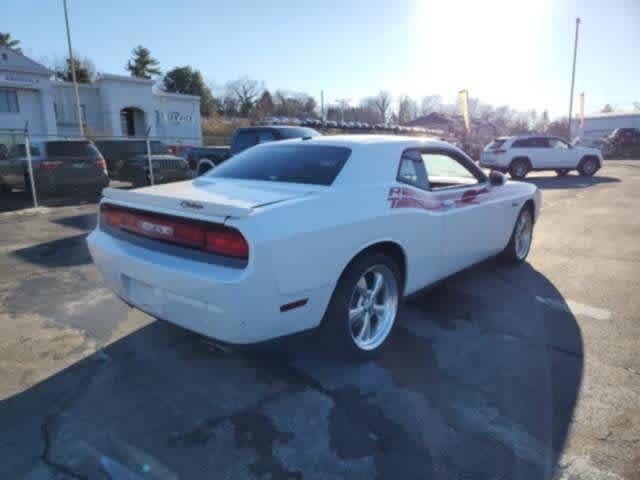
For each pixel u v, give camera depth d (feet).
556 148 52.60
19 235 21.90
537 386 8.95
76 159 33.96
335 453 7.13
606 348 10.48
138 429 7.67
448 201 11.83
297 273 7.91
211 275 7.48
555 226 24.09
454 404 8.36
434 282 12.02
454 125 164.25
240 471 6.76
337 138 11.40
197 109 111.86
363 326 9.91
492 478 6.62
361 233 9.06
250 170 10.90
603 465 6.86
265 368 9.60
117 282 9.50
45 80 83.87
